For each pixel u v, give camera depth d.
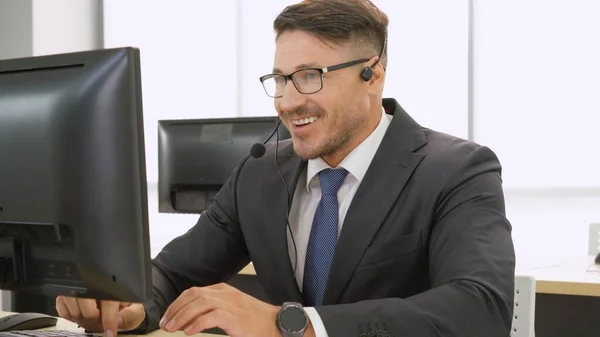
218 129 2.44
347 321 1.02
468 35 4.25
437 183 1.33
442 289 1.13
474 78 4.25
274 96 1.34
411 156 1.39
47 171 1.00
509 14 4.18
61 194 0.99
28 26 4.57
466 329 1.07
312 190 1.46
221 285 1.08
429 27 4.31
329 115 1.31
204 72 4.89
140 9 5.02
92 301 1.23
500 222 1.26
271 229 1.45
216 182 2.44
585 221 4.06
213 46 4.87
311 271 1.41
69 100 0.98
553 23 4.10
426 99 4.33
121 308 1.31
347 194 1.42
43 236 1.04
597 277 2.23
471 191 1.30
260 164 1.55
